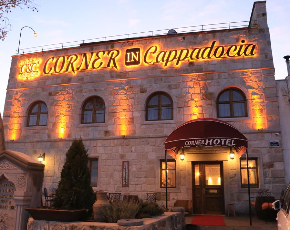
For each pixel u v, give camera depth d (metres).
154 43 16.55
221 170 14.39
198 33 16.02
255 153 13.93
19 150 17.23
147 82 16.09
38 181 8.51
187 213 13.20
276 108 14.19
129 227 6.05
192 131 12.41
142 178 15.02
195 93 15.28
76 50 17.81
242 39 15.37
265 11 15.52
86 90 16.97
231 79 15.02
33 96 17.86
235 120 14.48
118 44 17.08
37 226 7.11
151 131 15.42
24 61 18.61
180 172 14.62
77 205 7.32
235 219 12.20
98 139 16.05
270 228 10.20
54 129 16.92
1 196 8.52
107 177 15.48
